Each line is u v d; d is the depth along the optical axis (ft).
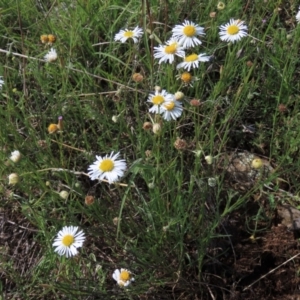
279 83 1.29
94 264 1.03
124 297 0.99
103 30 1.43
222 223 1.09
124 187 1.11
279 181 1.18
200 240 0.99
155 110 0.98
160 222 1.00
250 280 1.07
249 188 1.16
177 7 1.43
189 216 1.01
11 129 1.14
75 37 1.33
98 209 1.02
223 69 1.22
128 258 1.01
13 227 1.14
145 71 1.32
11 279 1.05
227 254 1.08
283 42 1.34
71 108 1.20
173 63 1.13
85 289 0.99
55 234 1.00
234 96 1.22
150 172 1.01
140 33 1.20
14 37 1.38
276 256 1.09
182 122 1.24
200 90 1.25
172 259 1.02
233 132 1.25
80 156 1.19
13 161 0.98
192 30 1.10
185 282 1.01
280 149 1.22
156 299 1.01
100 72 1.32
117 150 1.14
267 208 1.14
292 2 1.44
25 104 1.26
